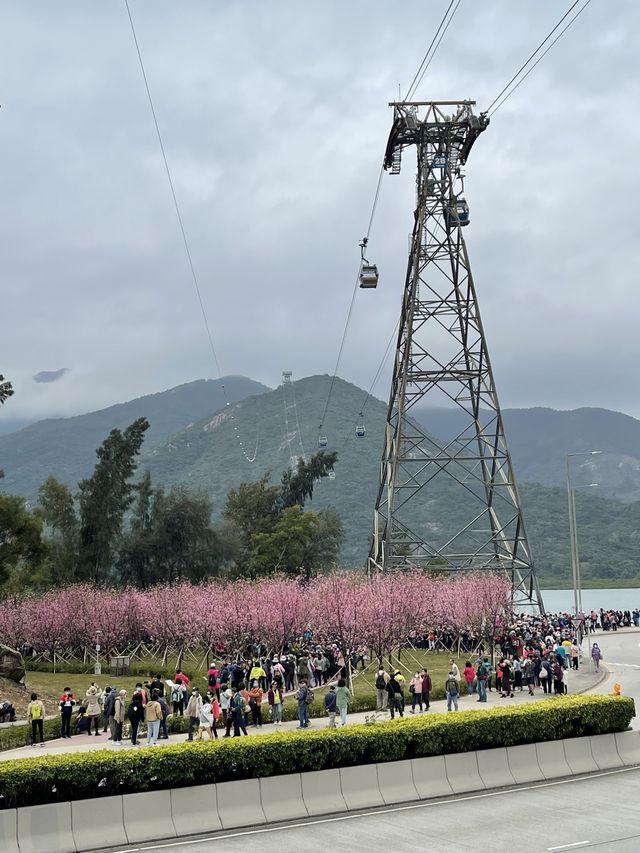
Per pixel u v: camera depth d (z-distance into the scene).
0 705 44.62
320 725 41.59
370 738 27.28
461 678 58.69
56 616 82.12
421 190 90.81
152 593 88.25
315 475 139.00
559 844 21.28
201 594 81.44
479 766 28.78
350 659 61.69
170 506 127.94
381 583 69.94
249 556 132.25
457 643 79.31
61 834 22.20
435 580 82.81
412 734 28.08
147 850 22.12
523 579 93.62
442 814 25.09
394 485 89.06
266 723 42.91
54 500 118.69
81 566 116.06
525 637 69.44
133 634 85.19
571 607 190.00
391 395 96.25
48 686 57.16
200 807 24.09
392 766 27.30
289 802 25.36
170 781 24.12
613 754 31.61
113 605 85.31
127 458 119.62
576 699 32.41
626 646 85.81
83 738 39.97
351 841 22.25
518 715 30.12
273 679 45.97
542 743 30.28
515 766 29.45
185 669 72.50
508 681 50.91
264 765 25.44
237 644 71.62
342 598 64.69
